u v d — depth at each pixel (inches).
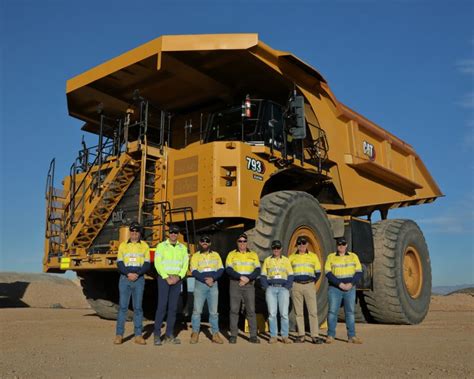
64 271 360.5
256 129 337.1
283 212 311.3
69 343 264.1
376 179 452.1
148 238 307.0
